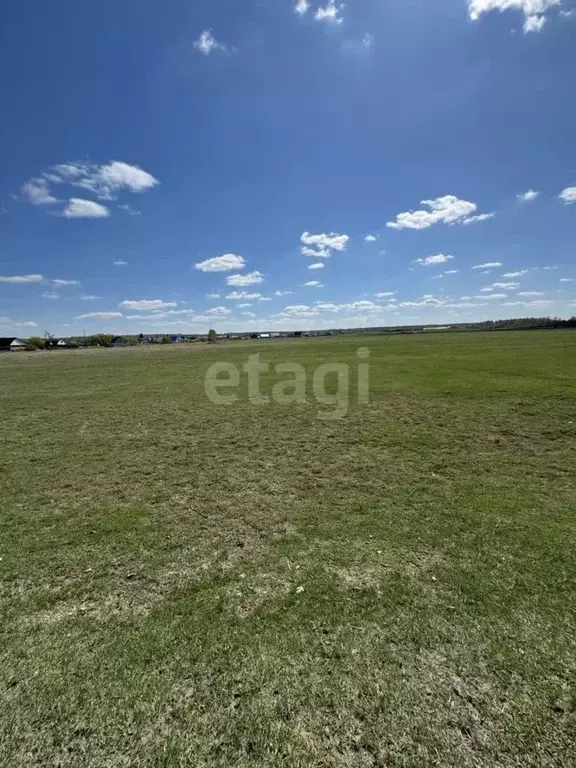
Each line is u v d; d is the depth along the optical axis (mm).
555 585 3088
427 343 41406
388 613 2793
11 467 6383
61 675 2291
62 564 3537
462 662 2344
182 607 2914
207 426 9117
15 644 2557
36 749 1871
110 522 4387
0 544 3922
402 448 7059
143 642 2551
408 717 1997
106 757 1831
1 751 1865
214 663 2363
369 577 3258
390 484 5406
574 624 2652
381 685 2189
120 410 11234
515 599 2930
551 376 14266
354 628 2648
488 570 3316
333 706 2066
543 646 2461
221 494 5172
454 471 5863
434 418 9156
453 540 3838
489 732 1918
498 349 28641
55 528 4258
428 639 2533
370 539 3898
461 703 2072
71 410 11375
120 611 2883
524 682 2195
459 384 13523
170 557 3641
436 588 3084
